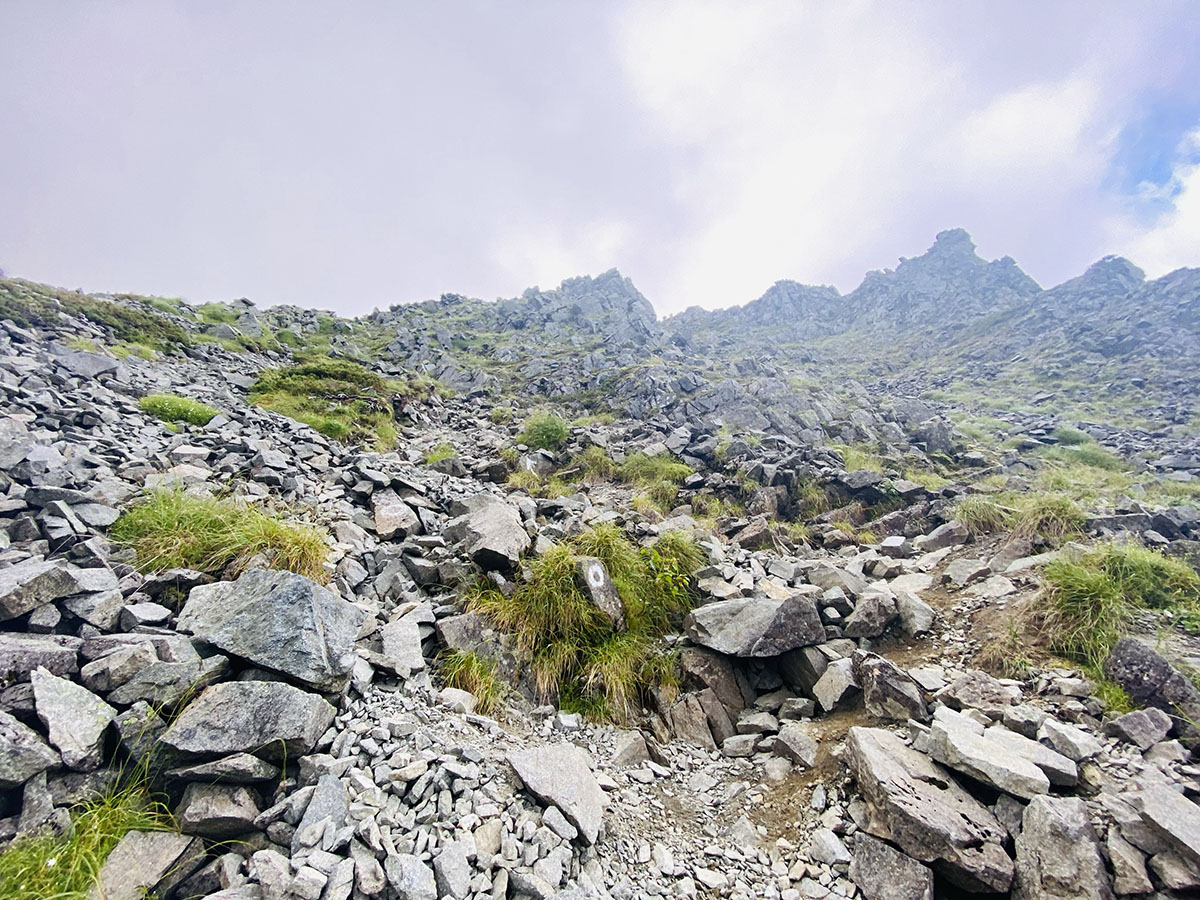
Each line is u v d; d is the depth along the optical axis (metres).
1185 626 5.43
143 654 3.59
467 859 3.12
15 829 2.73
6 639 3.41
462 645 5.53
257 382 17.95
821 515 12.27
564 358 38.25
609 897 3.38
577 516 9.44
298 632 3.96
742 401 22.23
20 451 5.86
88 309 18.09
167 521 5.47
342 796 3.22
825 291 84.56
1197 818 3.30
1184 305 41.22
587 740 5.28
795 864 3.89
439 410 22.41
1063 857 3.24
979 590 6.97
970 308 65.56
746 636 6.09
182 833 3.00
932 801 3.76
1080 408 28.98
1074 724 4.46
